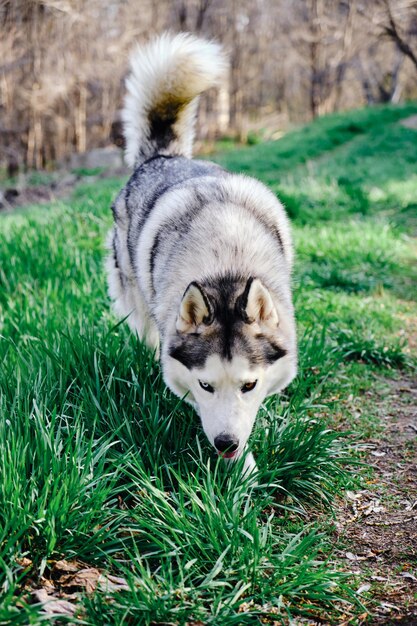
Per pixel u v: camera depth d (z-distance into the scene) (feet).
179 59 15.20
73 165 69.72
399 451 12.23
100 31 69.92
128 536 9.09
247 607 8.14
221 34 85.15
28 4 52.70
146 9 73.92
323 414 13.44
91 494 9.15
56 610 7.46
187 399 10.91
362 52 107.96
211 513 8.86
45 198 53.21
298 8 96.99
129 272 14.44
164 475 10.27
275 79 113.70
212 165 14.48
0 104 65.00
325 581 8.50
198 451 10.66
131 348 12.60
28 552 8.29
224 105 89.92
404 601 8.43
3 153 70.69
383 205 33.14
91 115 81.41
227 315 9.84
